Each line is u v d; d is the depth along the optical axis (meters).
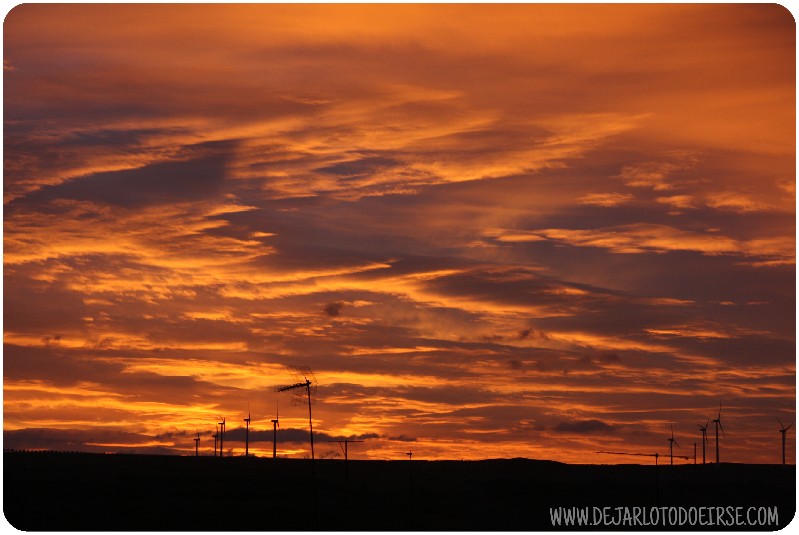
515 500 172.88
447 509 157.62
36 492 144.38
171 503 142.62
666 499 181.38
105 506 137.25
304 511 142.00
